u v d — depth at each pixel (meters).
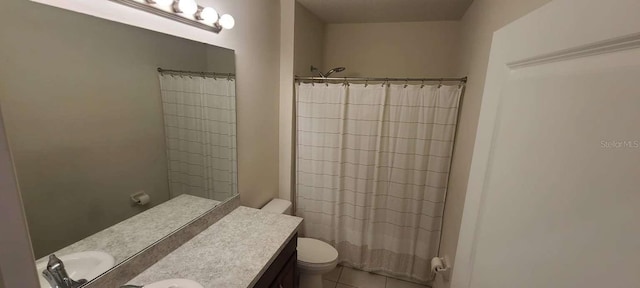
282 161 2.42
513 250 0.59
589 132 0.41
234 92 1.67
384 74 2.84
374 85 2.09
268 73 2.07
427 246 2.22
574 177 0.44
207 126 1.47
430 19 2.55
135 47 1.03
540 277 0.50
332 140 2.29
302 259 1.91
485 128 0.79
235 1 1.59
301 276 1.97
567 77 0.46
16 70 0.70
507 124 0.67
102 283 0.95
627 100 0.36
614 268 0.37
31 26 0.73
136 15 1.02
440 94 1.96
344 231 2.48
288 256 1.48
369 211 2.35
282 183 2.46
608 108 0.38
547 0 0.75
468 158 1.59
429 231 2.20
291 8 2.12
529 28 0.59
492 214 0.71
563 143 0.47
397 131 2.12
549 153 0.50
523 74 0.61
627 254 0.35
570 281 0.43
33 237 0.78
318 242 2.13
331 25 2.89
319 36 2.74
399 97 2.06
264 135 2.11
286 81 2.26
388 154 2.19
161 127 1.19
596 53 0.41
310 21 2.47
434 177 2.09
